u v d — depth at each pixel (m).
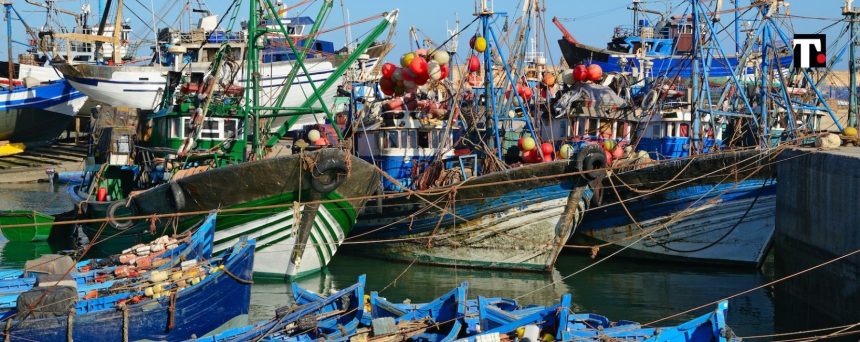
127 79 46.56
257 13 26.36
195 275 17.50
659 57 38.38
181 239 21.48
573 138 27.75
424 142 26.81
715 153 23.98
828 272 18.08
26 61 64.44
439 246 25.81
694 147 28.28
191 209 22.66
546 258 24.61
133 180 30.41
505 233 24.62
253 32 25.22
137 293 16.81
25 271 17.67
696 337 13.93
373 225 27.19
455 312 15.44
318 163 21.59
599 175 23.41
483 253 25.20
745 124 31.75
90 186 30.66
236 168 21.67
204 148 26.34
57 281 16.30
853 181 16.95
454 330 14.62
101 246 27.52
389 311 16.17
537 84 29.98
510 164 27.47
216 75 26.95
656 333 14.41
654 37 45.22
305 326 15.69
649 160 24.95
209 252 20.61
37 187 50.00
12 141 55.91
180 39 44.19
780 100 34.47
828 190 18.27
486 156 26.62
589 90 28.12
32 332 14.78
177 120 26.75
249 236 22.77
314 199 22.19
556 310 14.48
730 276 24.52
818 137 21.09
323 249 23.73
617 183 25.30
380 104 27.84
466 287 15.98
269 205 22.20
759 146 26.50
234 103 27.12
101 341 15.33
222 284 17.36
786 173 21.20
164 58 50.22
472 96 30.88
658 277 24.34
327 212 22.66
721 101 31.88
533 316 14.57
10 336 14.64
